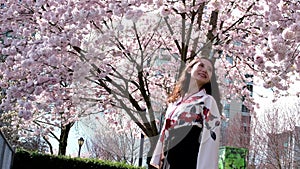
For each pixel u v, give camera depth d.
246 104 10.42
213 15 8.41
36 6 7.57
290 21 6.18
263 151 22.27
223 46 8.52
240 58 9.45
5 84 7.58
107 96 7.35
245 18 9.13
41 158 11.51
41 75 7.19
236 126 22.70
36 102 7.79
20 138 16.73
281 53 5.85
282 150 21.75
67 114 9.22
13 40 7.37
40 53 6.76
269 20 6.28
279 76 7.00
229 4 9.01
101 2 7.09
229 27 8.70
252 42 8.83
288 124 21.94
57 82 7.16
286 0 6.50
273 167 22.75
